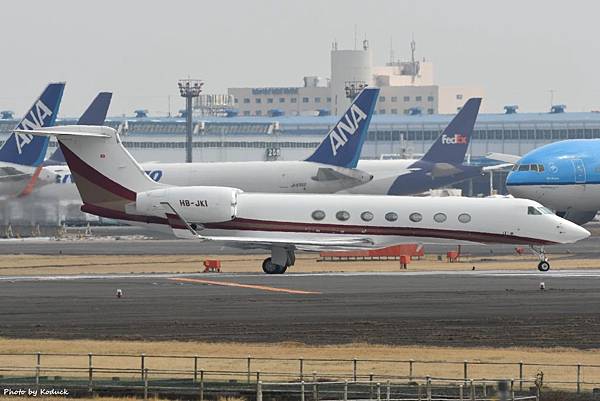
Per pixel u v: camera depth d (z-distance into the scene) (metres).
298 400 159.50
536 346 195.00
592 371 176.62
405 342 197.50
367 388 164.12
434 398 159.75
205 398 160.00
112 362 180.38
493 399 157.88
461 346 194.50
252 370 174.62
